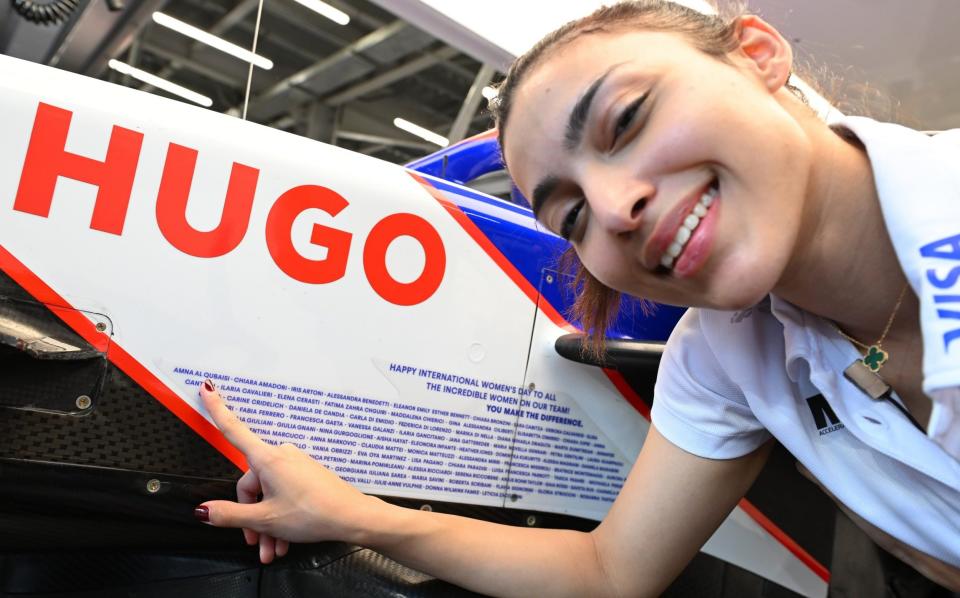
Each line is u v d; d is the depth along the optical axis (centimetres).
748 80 67
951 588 97
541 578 87
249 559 91
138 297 78
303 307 86
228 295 82
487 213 100
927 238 61
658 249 65
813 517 124
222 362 82
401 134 576
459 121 419
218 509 79
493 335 100
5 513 75
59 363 74
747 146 61
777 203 63
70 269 74
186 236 80
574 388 107
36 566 85
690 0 99
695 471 90
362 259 90
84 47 260
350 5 419
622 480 111
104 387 76
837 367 78
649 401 113
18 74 73
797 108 73
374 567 92
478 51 252
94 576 87
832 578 125
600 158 65
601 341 94
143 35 475
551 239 105
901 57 263
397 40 450
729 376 86
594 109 64
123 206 77
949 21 238
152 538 83
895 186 64
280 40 472
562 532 93
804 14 234
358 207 90
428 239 95
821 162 70
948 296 58
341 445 88
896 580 131
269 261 84
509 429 101
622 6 72
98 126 76
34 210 73
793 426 84
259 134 85
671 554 91
